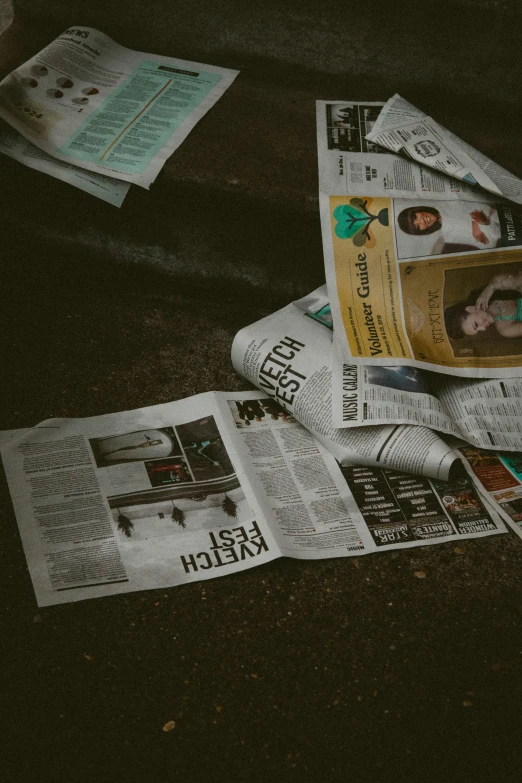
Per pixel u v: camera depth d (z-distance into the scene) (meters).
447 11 1.44
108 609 1.02
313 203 1.34
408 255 1.32
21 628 1.00
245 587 1.05
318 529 1.12
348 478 1.18
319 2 1.48
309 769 0.88
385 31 1.49
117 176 1.35
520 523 1.14
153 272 1.51
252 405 1.29
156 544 1.08
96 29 1.63
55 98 1.48
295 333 1.30
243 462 1.19
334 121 1.48
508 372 1.27
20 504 1.12
